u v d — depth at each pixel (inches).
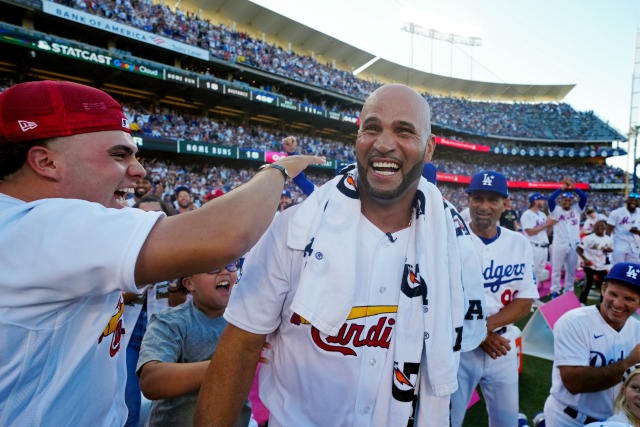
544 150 1494.8
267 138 1005.8
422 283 44.1
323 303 40.3
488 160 1571.1
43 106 31.9
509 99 1744.6
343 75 1280.8
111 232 26.3
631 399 77.0
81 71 721.0
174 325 66.3
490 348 94.8
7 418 28.1
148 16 786.2
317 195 45.9
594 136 1534.2
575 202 288.5
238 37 1012.5
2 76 675.4
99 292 28.0
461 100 1608.0
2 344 26.7
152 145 745.0
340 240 41.9
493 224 104.1
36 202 28.7
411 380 43.2
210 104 952.9
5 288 26.0
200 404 42.2
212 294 67.4
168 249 26.2
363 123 43.9
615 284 92.9
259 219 29.6
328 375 43.1
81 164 34.1
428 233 46.3
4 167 32.7
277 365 46.3
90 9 677.9
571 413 99.3
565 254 292.2
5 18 637.3
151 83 800.3
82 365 33.6
